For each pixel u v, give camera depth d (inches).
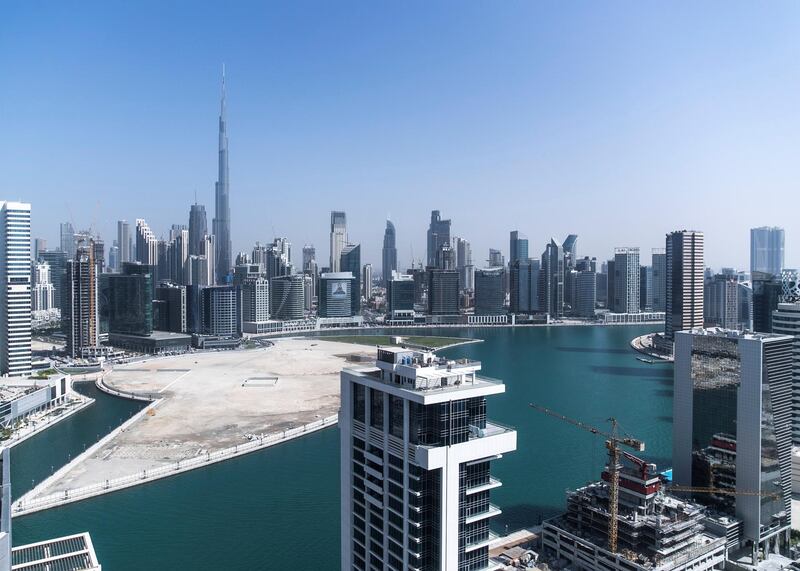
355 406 6717.5
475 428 6018.7
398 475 6092.5
